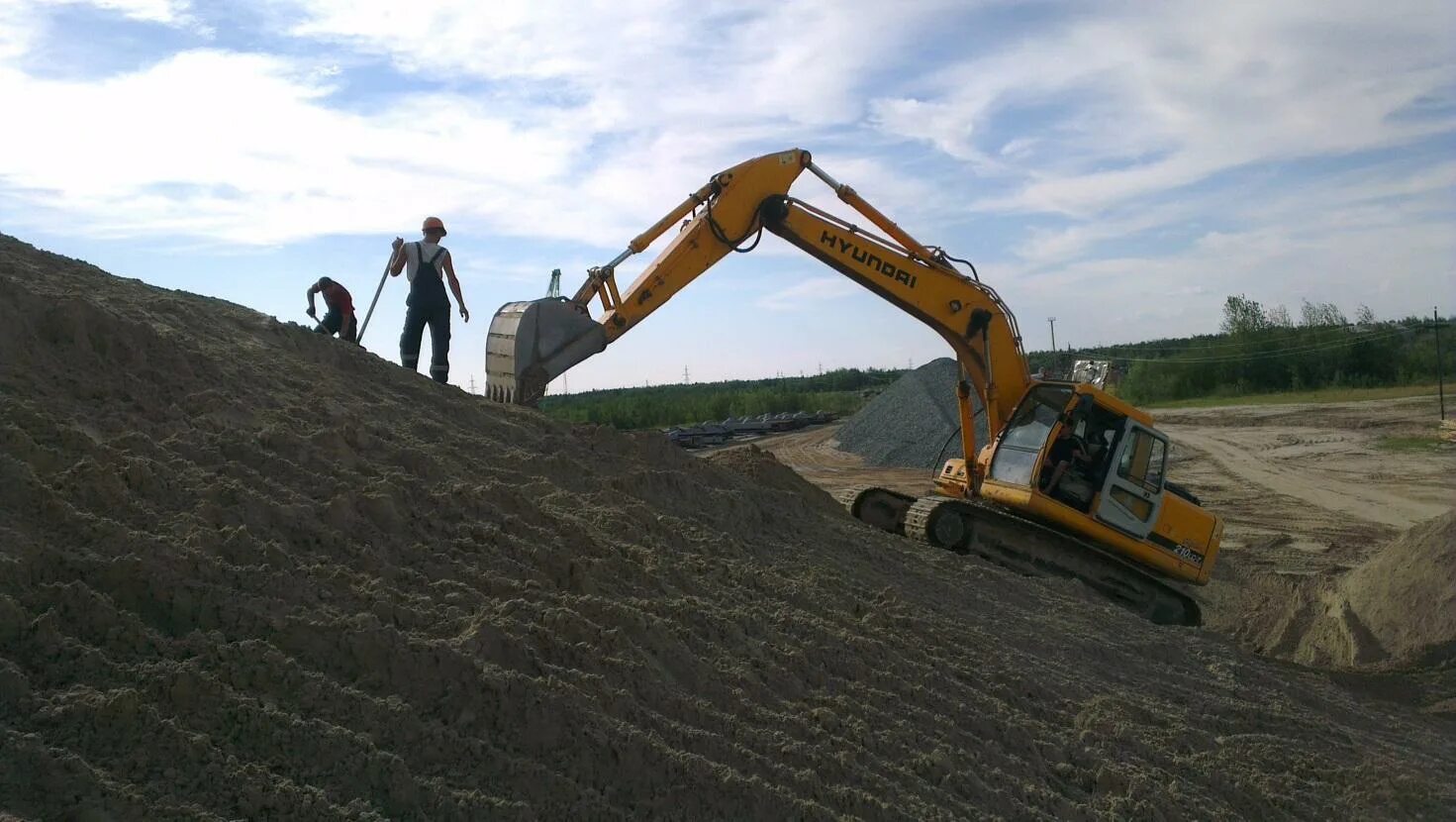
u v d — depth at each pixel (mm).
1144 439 12602
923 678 6020
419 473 6125
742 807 4070
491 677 3975
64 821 2787
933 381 31391
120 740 3113
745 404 46906
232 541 4223
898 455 28125
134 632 3529
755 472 11922
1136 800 5523
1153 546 12625
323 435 5766
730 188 11758
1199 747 6762
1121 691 7438
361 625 4004
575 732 3980
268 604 3965
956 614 7902
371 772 3398
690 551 6977
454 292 10133
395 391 7969
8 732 2926
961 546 12312
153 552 3912
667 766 4062
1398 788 6957
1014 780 5266
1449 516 12812
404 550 4945
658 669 4801
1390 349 52000
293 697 3568
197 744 3189
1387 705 9938
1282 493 23625
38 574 3598
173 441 5016
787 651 5621
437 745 3658
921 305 12773
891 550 9594
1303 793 6492
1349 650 11977
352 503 5094
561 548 5707
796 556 7898
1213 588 15148
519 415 8828
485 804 3488
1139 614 12727
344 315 10680
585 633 4711
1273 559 17125
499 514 5785
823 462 28812
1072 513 12312
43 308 5520
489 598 4789
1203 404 48531
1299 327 57125
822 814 4191
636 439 9297
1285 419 37062
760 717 4836
